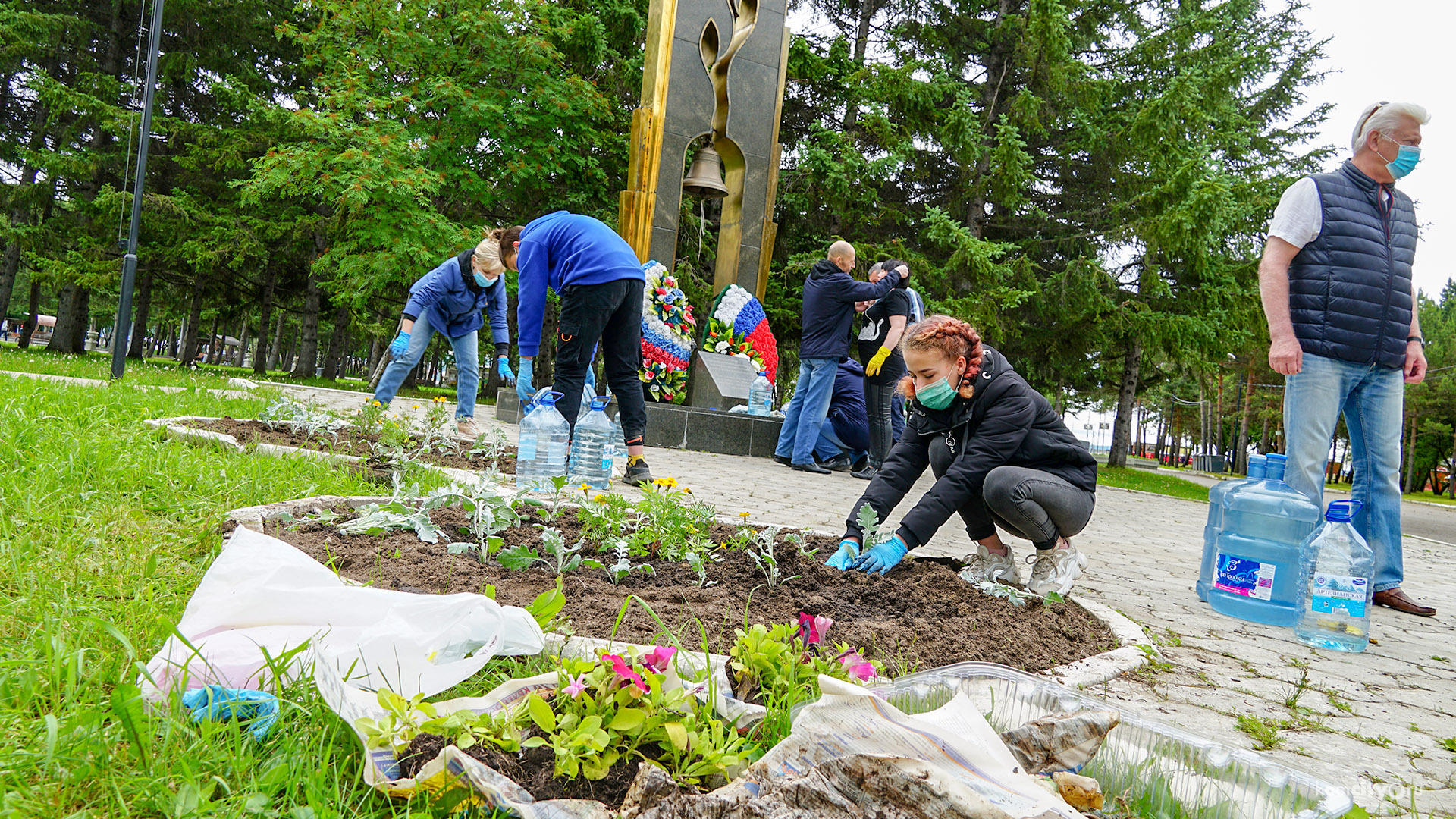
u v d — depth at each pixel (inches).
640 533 121.7
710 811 44.9
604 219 674.2
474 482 164.6
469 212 699.4
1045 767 56.7
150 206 781.3
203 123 888.3
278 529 111.3
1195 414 2218.3
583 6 697.0
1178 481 839.7
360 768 52.3
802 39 754.2
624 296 209.0
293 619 70.9
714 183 421.1
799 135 813.2
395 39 596.7
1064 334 752.3
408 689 60.4
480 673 68.8
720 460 335.0
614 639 82.1
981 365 127.2
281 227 799.1
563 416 206.5
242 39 888.3
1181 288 745.6
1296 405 157.3
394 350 267.1
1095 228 779.4
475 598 70.3
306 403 260.1
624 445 299.0
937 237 674.8
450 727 50.0
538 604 71.8
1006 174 689.0
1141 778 57.6
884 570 124.3
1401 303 155.9
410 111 596.7
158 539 103.0
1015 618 110.6
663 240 420.2
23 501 109.0
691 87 420.2
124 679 59.2
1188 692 95.8
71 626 70.2
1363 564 130.6
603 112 653.3
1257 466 156.6
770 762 49.8
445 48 613.6
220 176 846.5
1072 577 130.8
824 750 50.2
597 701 53.4
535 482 151.5
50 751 46.9
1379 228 155.2
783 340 802.2
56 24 816.3
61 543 95.7
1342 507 129.0
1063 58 710.5
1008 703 63.3
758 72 438.9
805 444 330.0
